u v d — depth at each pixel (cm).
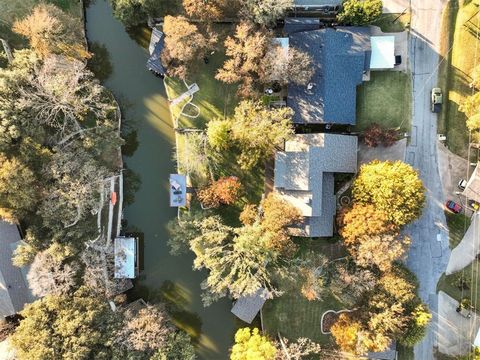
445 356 4919
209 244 4700
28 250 4616
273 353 4388
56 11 4634
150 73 5156
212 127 4578
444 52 4844
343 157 4712
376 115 4916
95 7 5228
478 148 4819
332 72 4650
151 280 5203
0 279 4712
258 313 5034
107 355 4506
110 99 5112
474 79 4625
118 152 5084
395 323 4397
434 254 4941
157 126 5172
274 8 4394
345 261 4762
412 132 4916
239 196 4919
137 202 5216
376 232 4322
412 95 4894
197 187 5012
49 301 4469
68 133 4778
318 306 4969
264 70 4522
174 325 5047
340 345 4775
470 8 4781
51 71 4497
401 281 4422
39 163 4594
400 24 4856
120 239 4984
